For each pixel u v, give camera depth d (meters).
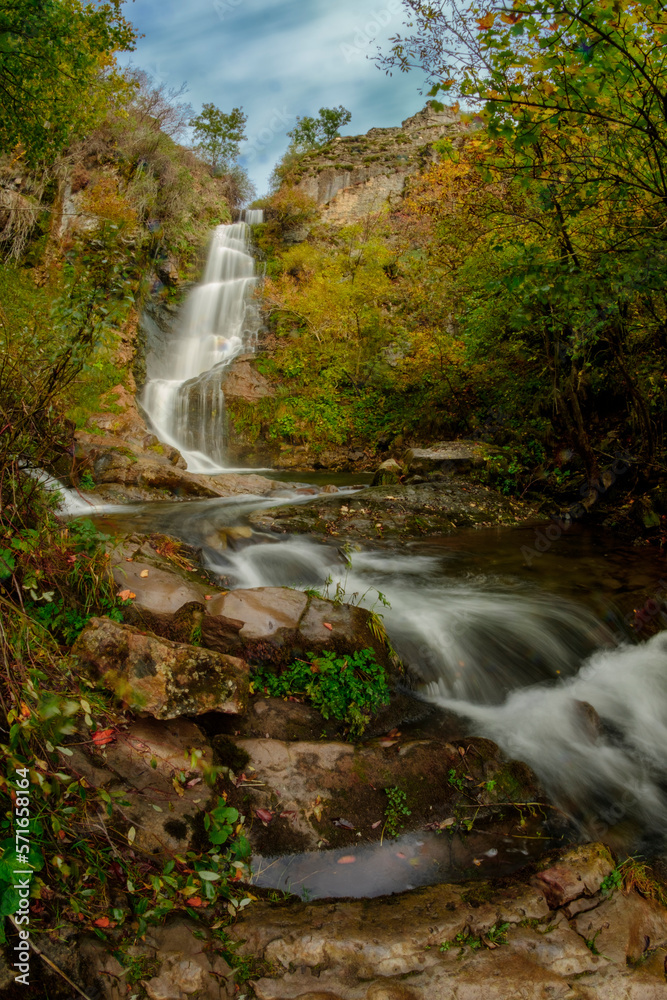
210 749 2.94
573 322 6.81
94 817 2.48
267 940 2.29
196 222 19.83
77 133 13.21
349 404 14.93
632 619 5.10
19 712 2.33
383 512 7.63
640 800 3.36
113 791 2.62
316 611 3.98
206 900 2.42
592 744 3.77
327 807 2.96
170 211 18.05
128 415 10.77
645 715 4.12
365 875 2.71
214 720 3.22
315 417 14.49
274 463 14.16
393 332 15.35
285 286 18.11
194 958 2.18
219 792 2.84
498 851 2.89
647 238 5.30
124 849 2.47
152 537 5.23
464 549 6.84
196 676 3.05
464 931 2.37
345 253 18.58
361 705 3.61
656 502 7.54
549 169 5.19
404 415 13.86
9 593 2.85
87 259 4.58
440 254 12.67
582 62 4.11
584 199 5.32
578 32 4.05
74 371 3.86
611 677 4.48
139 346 14.79
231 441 14.45
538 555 6.66
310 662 3.73
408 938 2.31
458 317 11.28
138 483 8.18
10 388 3.50
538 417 10.08
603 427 9.25
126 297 4.31
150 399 14.24
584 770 3.54
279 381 15.39
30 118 9.29
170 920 2.29
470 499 8.49
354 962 2.23
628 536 7.40
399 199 21.95
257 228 21.47
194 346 17.30
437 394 12.75
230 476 9.26
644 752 3.78
